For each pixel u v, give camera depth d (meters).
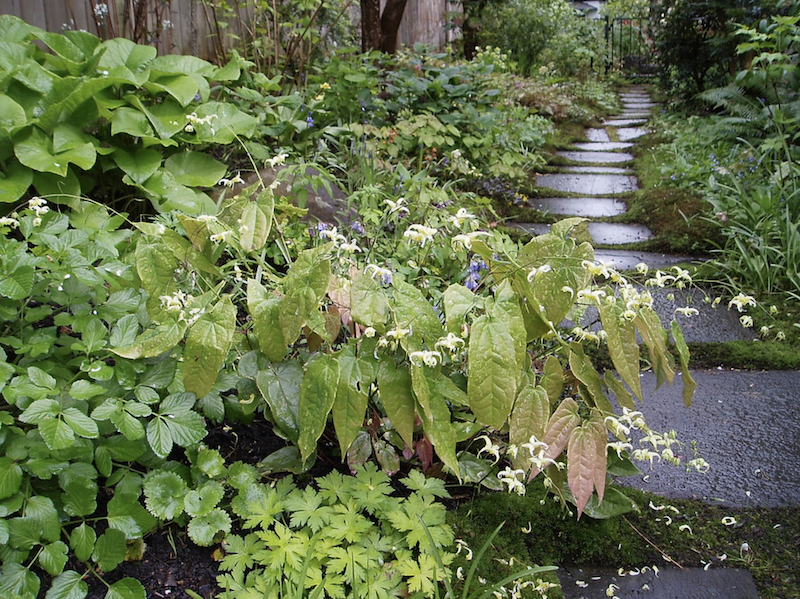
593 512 2.02
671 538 2.04
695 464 2.11
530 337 1.88
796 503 2.18
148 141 3.28
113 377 1.86
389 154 4.84
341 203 3.83
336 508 1.78
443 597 1.75
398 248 2.97
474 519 2.05
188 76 3.59
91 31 4.57
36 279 1.88
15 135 2.88
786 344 3.26
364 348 1.74
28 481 1.68
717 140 6.65
